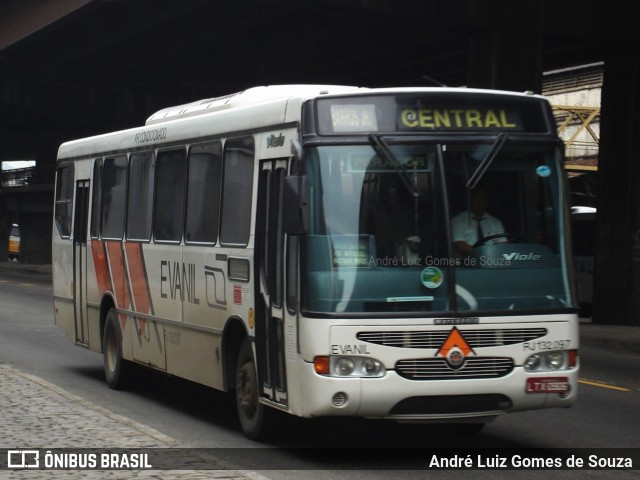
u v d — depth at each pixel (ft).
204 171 41.37
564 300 33.78
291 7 82.79
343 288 32.12
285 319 33.78
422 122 33.47
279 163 35.06
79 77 162.71
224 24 119.75
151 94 179.11
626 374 60.90
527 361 33.01
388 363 31.91
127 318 48.62
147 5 116.57
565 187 34.45
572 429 40.37
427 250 32.71
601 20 93.09
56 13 121.80
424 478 31.63
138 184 48.01
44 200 232.73
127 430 34.58
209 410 44.24
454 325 32.32
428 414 32.19
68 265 57.11
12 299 113.70
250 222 36.88
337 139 32.94
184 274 42.39
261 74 143.54
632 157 97.45
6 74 158.61
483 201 33.47
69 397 41.27
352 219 32.58
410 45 116.47
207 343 40.24
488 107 34.17
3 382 45.29
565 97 224.94
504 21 89.20
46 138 269.64
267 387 35.55
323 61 127.13
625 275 97.60
